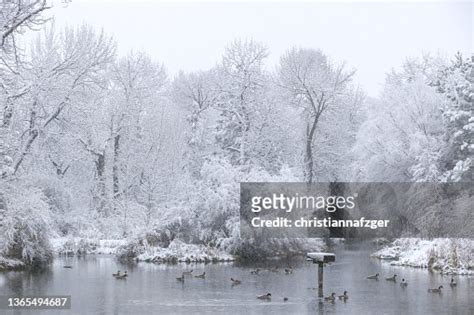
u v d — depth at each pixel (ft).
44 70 140.77
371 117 187.42
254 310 67.67
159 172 182.80
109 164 193.57
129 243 131.13
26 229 109.40
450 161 160.56
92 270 106.42
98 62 165.58
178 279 91.76
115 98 195.11
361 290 83.61
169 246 127.75
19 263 107.65
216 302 72.79
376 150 173.68
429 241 127.44
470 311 67.67
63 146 162.91
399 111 170.60
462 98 161.68
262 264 121.29
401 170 167.63
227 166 140.77
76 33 165.17
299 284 89.56
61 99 144.56
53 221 157.79
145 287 84.64
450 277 98.22
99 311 66.59
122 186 186.80
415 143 161.89
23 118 135.95
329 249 156.66
